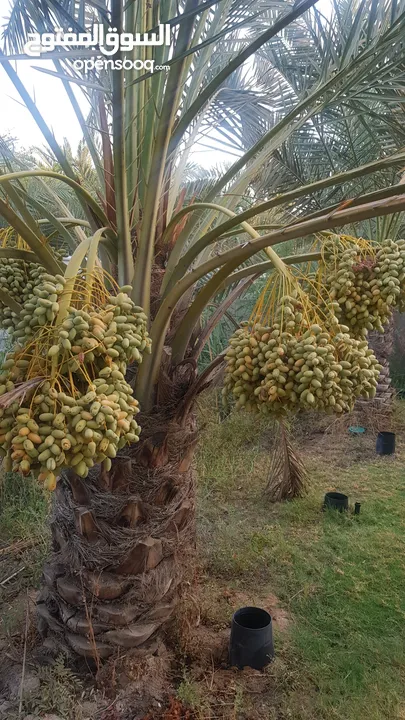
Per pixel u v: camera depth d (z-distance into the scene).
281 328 1.79
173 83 1.98
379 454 6.57
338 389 1.72
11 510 4.41
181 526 2.77
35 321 1.53
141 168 2.60
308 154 5.00
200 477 5.62
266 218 5.00
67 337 1.45
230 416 6.82
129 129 2.52
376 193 1.82
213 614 3.32
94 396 1.42
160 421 2.52
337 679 2.83
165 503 2.65
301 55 3.73
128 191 2.61
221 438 6.48
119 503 2.53
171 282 2.39
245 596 3.62
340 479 5.79
